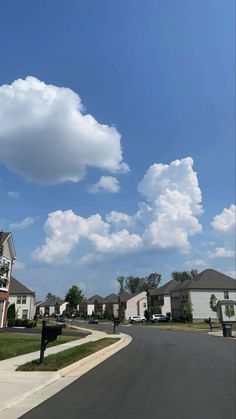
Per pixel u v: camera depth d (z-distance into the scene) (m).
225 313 71.88
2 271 26.59
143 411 7.89
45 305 165.12
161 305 99.06
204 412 7.80
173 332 42.03
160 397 9.20
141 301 110.50
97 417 7.46
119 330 47.00
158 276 158.12
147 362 15.98
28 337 26.52
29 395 9.42
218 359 16.94
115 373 12.96
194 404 8.49
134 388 10.32
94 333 37.72
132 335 36.16
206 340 28.97
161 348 22.48
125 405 8.41
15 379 11.04
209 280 78.25
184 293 79.38
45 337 13.56
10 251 41.47
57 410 8.00
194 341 28.00
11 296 69.00
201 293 76.31
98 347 21.22
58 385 10.74
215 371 13.37
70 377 12.09
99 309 132.12
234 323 67.25
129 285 158.50
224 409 8.05
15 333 31.33
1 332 32.31
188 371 13.39
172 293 86.94
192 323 69.44
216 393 9.66
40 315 120.25
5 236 39.47
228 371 13.36
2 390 9.59
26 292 69.44
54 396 9.34
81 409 8.07
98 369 13.94
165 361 16.30
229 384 10.88
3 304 39.97
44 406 8.35
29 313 68.69
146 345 24.72
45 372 12.15
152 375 12.52
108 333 38.31
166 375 12.51
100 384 10.91
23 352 17.34
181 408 8.13
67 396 9.34
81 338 28.72
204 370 13.62
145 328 53.34
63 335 32.56
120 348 22.59
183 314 78.31
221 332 40.53
